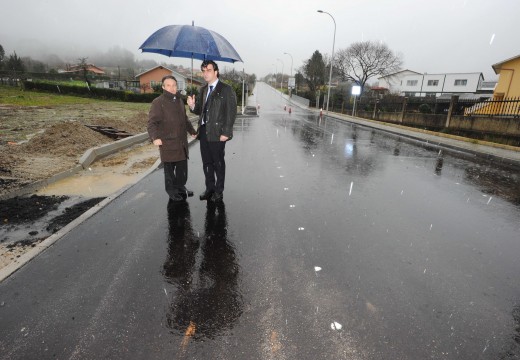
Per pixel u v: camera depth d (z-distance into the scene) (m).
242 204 4.53
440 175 6.98
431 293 2.62
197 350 1.96
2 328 2.08
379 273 2.89
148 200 4.55
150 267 2.86
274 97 69.31
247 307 2.37
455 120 14.16
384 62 51.22
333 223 3.99
